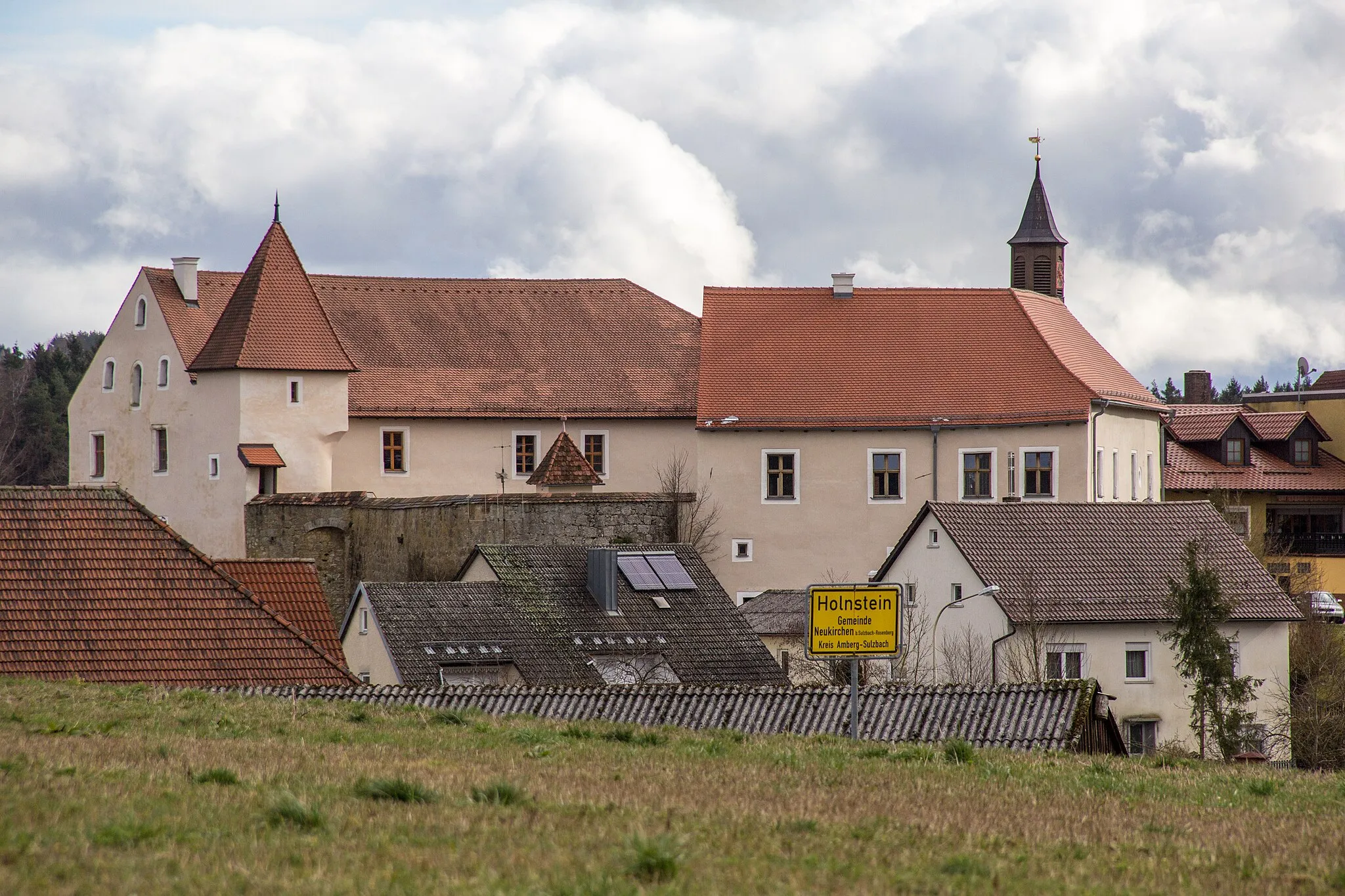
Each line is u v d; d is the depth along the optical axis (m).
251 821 48.50
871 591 85.25
